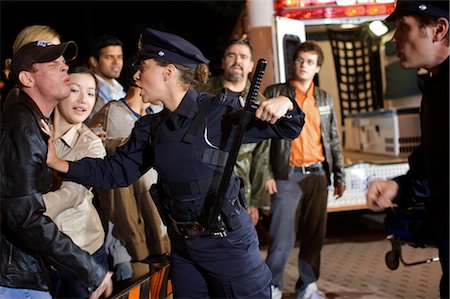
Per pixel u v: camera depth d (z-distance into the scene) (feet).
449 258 8.15
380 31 27.12
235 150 8.33
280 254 15.57
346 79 32.42
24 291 8.31
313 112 15.75
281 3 21.66
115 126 12.37
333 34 31.63
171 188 8.79
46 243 8.11
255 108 8.33
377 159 24.80
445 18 7.82
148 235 11.88
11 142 7.98
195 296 9.26
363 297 16.11
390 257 14.85
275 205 15.58
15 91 9.34
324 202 15.90
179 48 8.58
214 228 8.61
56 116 10.44
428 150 8.23
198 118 8.63
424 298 15.80
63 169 8.97
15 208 7.94
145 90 8.79
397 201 9.15
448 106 7.87
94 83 10.77
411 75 29.78
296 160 15.49
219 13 53.57
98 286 8.66
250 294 9.05
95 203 11.97
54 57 8.44
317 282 17.65
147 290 11.01
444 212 8.12
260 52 21.42
